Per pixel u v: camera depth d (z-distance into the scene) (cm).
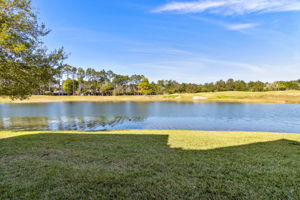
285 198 220
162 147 470
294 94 4081
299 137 636
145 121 1350
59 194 225
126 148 453
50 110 2050
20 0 597
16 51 546
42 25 681
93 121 1348
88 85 6644
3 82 687
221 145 498
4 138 579
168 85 8038
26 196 219
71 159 357
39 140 545
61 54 729
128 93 7012
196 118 1482
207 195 225
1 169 299
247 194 229
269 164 339
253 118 1462
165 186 247
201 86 7450
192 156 387
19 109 2131
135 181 261
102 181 260
